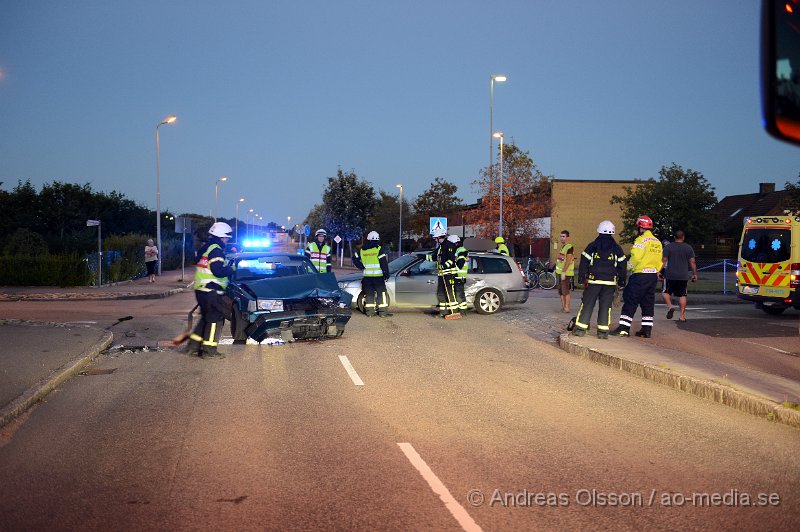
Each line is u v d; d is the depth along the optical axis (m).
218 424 7.15
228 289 13.24
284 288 12.77
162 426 7.07
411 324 15.87
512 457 6.05
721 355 11.41
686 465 5.87
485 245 27.47
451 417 7.49
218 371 10.15
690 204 42.28
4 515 4.72
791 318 17.22
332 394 8.63
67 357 10.54
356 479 5.45
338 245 72.75
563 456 6.10
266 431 6.88
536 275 30.66
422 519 4.64
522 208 49.53
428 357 11.48
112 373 9.96
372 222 74.25
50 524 4.56
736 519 4.68
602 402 8.30
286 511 4.78
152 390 8.82
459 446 6.38
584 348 11.59
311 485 5.30
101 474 5.58
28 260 27.14
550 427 7.10
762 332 14.29
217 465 5.80
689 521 4.64
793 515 4.75
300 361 11.03
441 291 16.80
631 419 7.47
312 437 6.66
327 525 4.53
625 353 10.91
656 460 6.00
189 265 56.25
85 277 27.48
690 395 8.73
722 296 24.14
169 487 5.27
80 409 7.80
